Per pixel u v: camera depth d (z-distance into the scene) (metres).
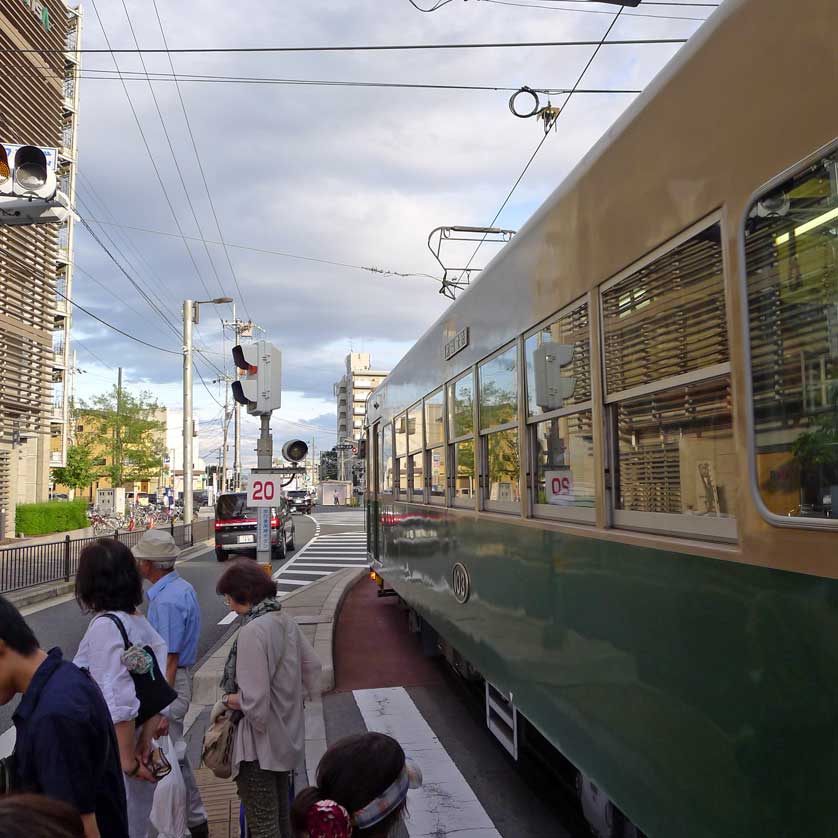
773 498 2.21
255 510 21.38
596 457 3.42
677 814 2.67
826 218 2.03
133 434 44.00
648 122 3.02
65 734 1.98
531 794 5.01
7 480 22.67
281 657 3.63
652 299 2.97
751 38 2.38
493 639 5.03
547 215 4.12
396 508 9.67
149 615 4.16
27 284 23.06
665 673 2.78
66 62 25.11
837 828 1.93
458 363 6.27
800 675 2.08
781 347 2.20
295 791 5.11
